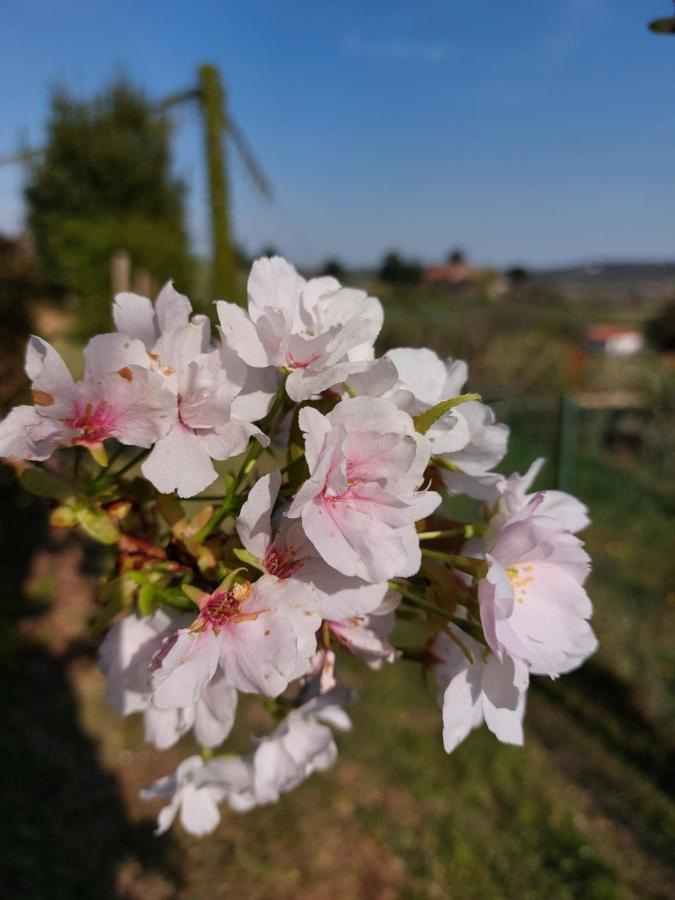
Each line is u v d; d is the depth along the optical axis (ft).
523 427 31.71
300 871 10.71
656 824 11.91
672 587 19.19
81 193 53.78
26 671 14.47
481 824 11.76
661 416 29.25
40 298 19.48
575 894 10.59
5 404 15.89
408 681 14.93
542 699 15.05
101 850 10.62
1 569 18.06
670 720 13.65
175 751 12.74
